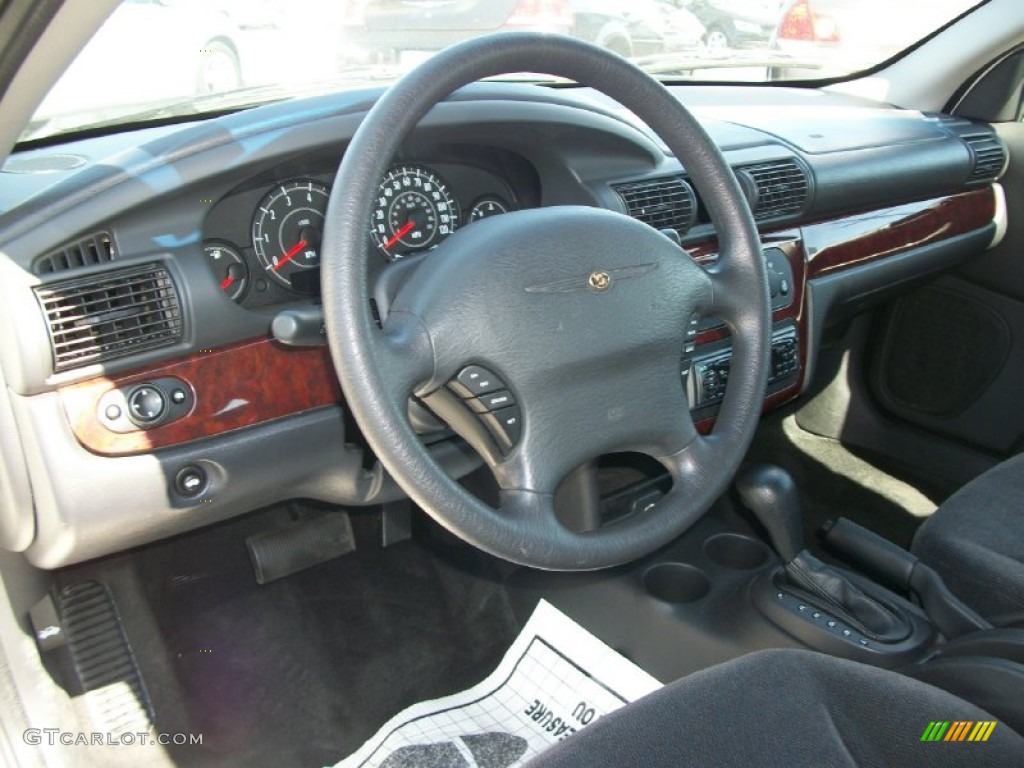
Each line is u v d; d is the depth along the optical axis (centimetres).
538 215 104
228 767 151
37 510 115
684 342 112
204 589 173
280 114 122
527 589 172
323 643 172
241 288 128
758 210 173
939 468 231
